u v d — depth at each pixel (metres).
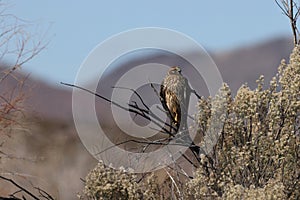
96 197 19.19
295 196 18.83
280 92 19.02
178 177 19.36
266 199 17.20
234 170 18.89
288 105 18.91
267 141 18.83
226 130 19.08
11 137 29.11
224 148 19.06
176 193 19.31
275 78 19.16
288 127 18.94
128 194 19.16
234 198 17.48
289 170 18.88
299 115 19.22
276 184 17.66
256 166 18.88
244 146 18.73
